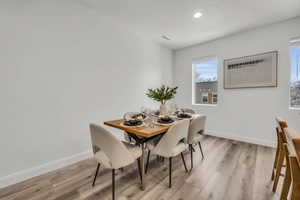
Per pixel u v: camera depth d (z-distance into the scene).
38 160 1.81
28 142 1.73
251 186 1.58
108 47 2.56
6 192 1.50
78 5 2.13
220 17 2.41
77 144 2.19
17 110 1.65
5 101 1.57
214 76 3.54
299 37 2.36
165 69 3.95
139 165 1.72
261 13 2.27
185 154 2.42
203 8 2.16
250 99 2.90
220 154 2.40
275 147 2.63
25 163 1.71
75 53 2.13
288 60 2.47
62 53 1.99
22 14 1.66
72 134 2.13
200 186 1.59
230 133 3.20
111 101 2.65
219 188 1.55
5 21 1.55
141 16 2.43
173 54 4.23
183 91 4.08
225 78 3.21
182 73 4.07
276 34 2.56
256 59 2.78
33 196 1.45
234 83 3.08
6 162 1.59
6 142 1.59
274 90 2.62
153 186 1.60
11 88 1.60
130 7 2.19
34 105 1.77
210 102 3.63
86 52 2.25
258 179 1.70
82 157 2.24
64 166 2.04
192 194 1.47
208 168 1.96
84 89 2.25
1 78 1.54
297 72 2.47
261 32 2.72
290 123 2.48
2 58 1.54
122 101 2.85
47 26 1.85
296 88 2.48
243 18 2.43
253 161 2.14
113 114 2.69
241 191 1.50
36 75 1.77
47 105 1.87
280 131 1.41
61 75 1.99
